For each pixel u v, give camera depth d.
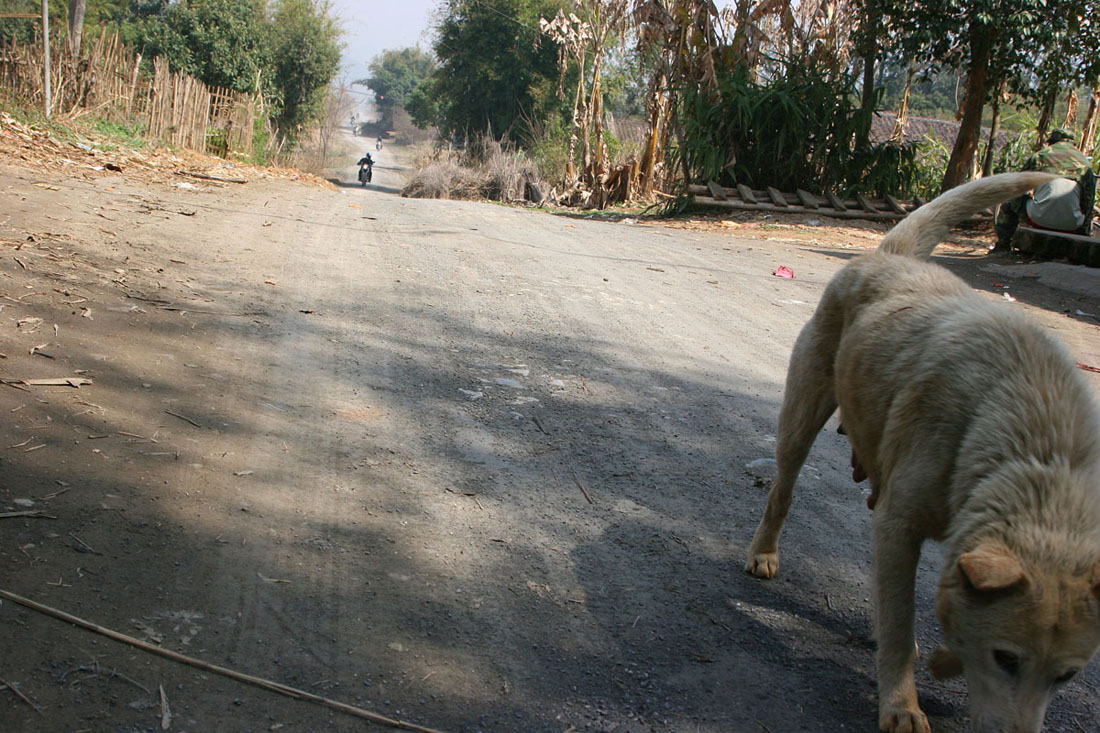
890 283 3.30
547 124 40.88
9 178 10.55
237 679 2.72
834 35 21.02
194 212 10.22
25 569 3.06
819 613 3.49
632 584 3.53
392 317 6.79
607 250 11.45
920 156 21.62
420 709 2.70
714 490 4.46
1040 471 2.43
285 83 51.66
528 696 2.82
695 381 6.09
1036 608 2.23
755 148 19.84
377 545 3.57
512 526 3.87
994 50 17.62
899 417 2.86
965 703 3.03
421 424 4.84
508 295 7.95
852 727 2.85
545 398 5.46
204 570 3.24
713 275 10.19
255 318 6.24
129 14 52.25
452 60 50.56
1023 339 2.75
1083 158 12.62
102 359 4.97
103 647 2.76
